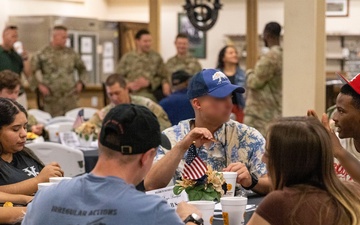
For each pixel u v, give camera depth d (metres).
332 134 2.61
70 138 5.32
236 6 12.08
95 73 11.13
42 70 8.33
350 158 2.58
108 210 1.84
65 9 11.83
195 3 7.53
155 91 8.04
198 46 12.32
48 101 8.34
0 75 4.76
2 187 2.97
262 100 6.63
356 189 2.08
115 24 11.60
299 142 2.01
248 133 3.12
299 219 1.97
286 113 5.65
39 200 1.94
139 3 12.75
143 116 1.90
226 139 3.11
